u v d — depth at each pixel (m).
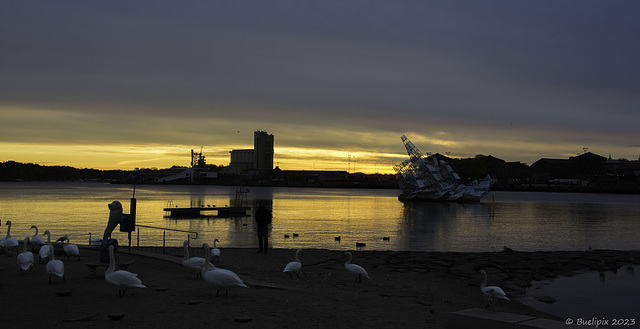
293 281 18.06
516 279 22.66
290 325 11.01
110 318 11.04
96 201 118.38
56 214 74.38
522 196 188.62
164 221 64.69
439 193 136.88
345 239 44.66
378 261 26.30
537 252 32.19
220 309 12.28
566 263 27.39
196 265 16.27
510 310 17.27
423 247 39.66
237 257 25.22
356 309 13.15
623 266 27.02
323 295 15.16
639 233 53.69
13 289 14.30
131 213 23.67
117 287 13.98
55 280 15.84
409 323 11.77
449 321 10.66
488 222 68.12
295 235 45.50
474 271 24.14
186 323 10.88
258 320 11.31
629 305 18.61
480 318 10.09
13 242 21.89
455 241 44.53
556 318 16.59
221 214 76.75
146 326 10.56
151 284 15.55
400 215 82.50
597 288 21.58
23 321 10.77
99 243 27.33
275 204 119.25
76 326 10.44
